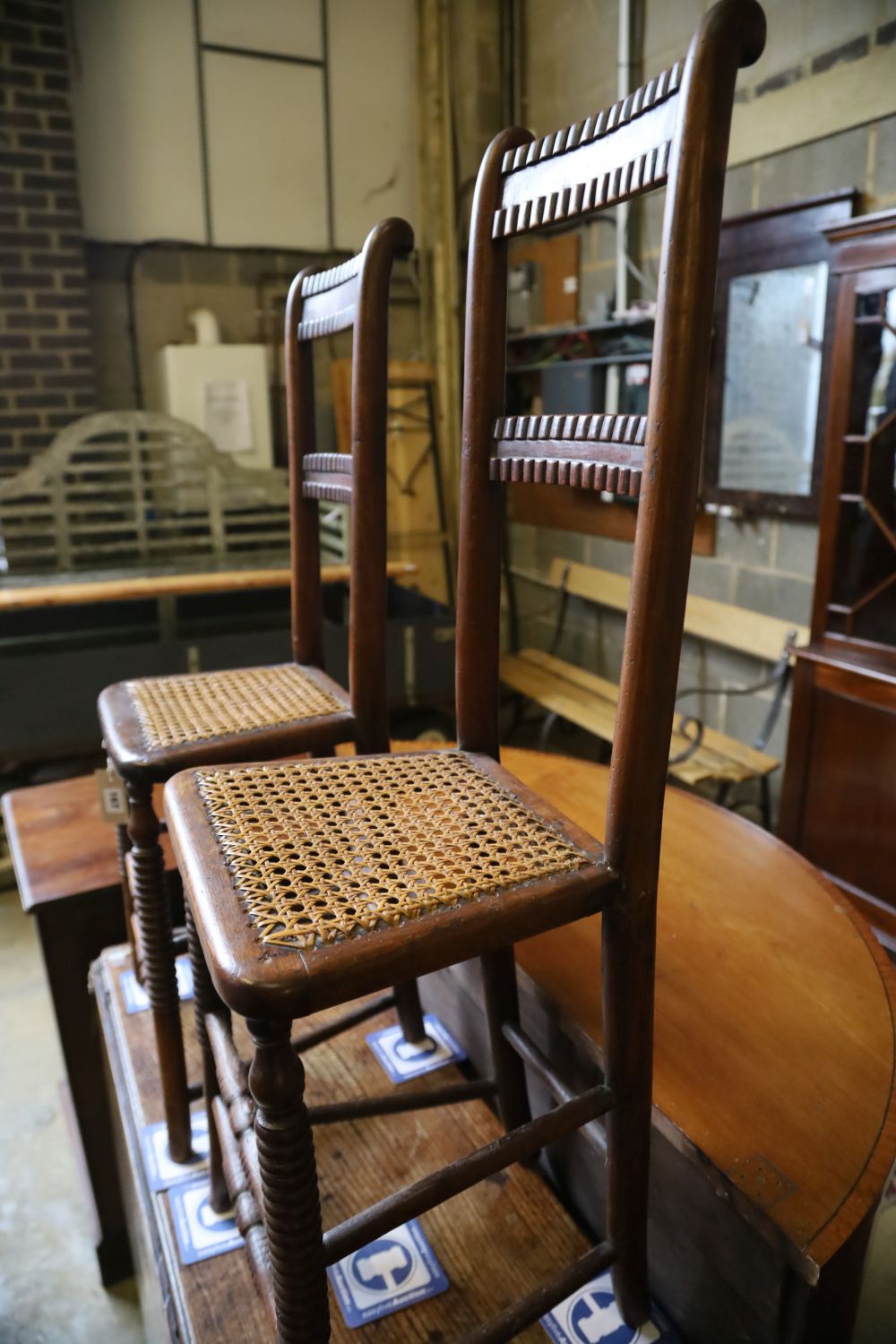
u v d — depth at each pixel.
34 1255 1.70
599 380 3.52
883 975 1.13
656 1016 1.06
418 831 0.81
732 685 3.24
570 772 1.71
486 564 0.97
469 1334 0.81
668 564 0.71
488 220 0.88
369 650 1.11
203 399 3.88
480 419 0.93
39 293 3.57
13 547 3.49
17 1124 1.99
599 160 0.75
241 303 4.11
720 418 3.00
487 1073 1.27
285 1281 0.70
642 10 3.29
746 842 1.48
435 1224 1.07
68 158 3.51
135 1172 1.22
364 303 1.01
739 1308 0.87
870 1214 0.83
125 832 1.36
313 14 3.97
